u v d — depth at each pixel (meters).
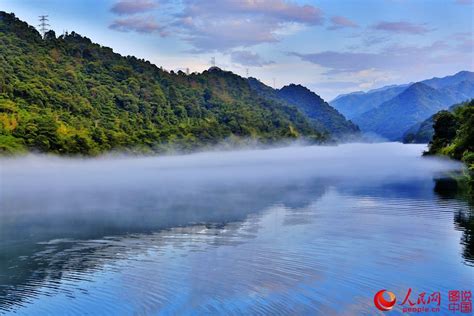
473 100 143.75
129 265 31.84
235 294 25.64
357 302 24.56
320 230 41.94
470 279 27.62
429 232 40.00
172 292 26.33
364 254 33.22
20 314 23.86
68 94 181.25
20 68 182.12
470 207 53.00
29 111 150.62
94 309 24.34
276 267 30.39
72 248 37.94
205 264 31.42
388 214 49.72
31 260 34.06
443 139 133.88
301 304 24.34
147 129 187.38
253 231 42.56
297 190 76.94
